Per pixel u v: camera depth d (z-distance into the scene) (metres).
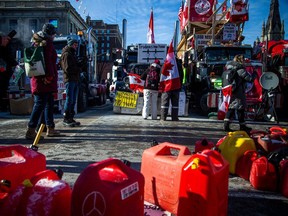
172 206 2.20
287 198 2.76
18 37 50.97
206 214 1.93
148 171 2.40
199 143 3.45
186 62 11.52
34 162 2.23
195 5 12.98
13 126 6.78
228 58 10.84
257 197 2.77
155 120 8.17
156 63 8.38
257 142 3.75
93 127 6.57
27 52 4.70
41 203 1.58
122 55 14.00
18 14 51.06
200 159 1.97
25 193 1.64
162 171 2.28
